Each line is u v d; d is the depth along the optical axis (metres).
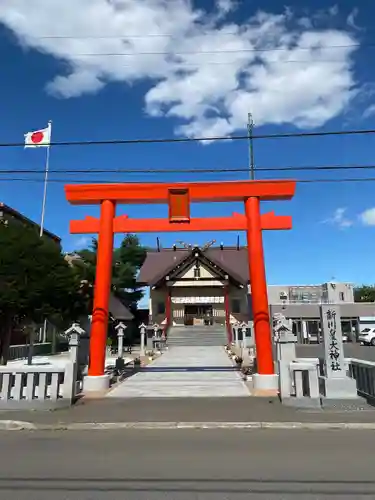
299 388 10.13
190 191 14.02
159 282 37.69
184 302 38.12
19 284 14.91
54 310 16.56
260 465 5.69
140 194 14.08
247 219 13.96
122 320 35.75
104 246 13.89
